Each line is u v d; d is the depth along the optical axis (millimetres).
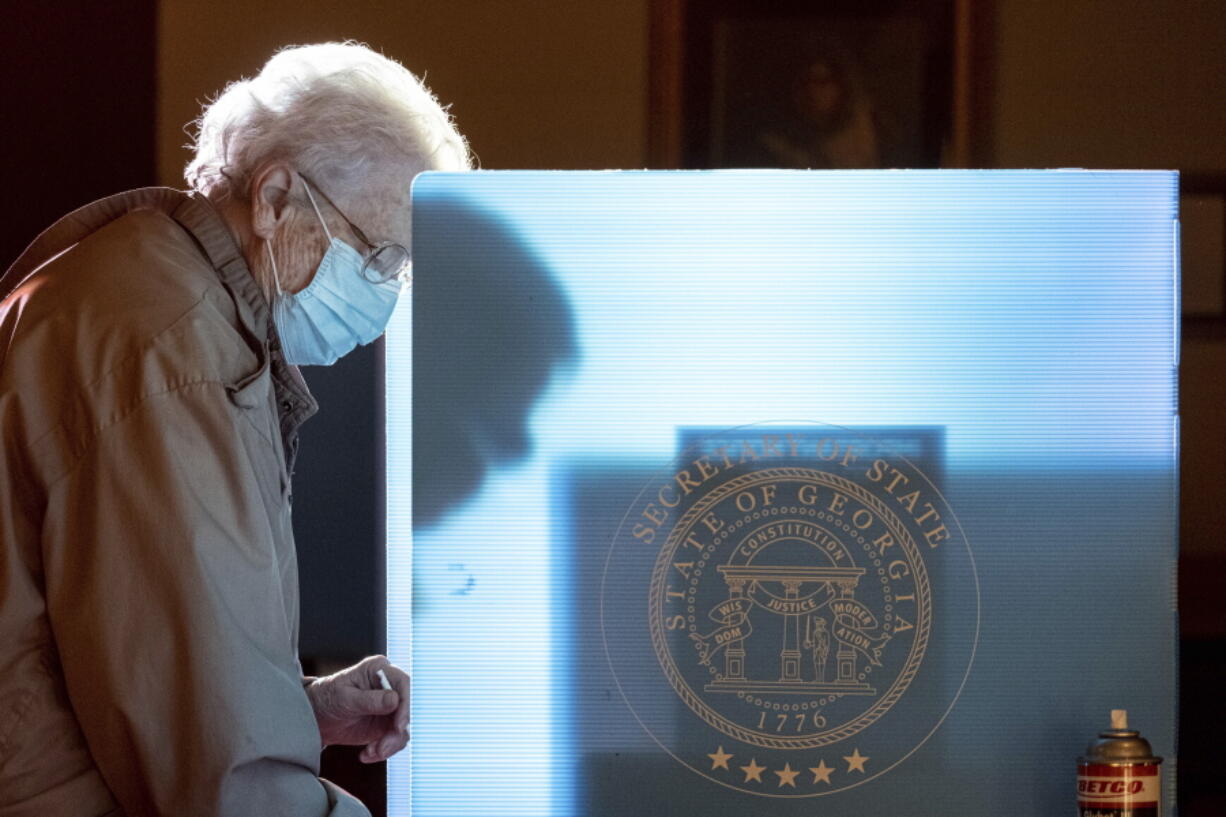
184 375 3619
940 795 3545
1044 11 6289
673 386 3611
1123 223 3596
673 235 3617
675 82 6398
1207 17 6234
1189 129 6258
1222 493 6121
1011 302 3596
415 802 3570
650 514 3602
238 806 3498
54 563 3555
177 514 3508
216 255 4047
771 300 3605
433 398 3627
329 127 4152
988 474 3586
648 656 3586
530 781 3574
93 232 4133
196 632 3482
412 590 3605
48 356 3662
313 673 6172
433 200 3635
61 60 6480
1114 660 3559
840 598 3578
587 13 6430
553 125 6449
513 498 3611
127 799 3572
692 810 3562
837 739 3561
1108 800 3348
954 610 3568
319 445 6180
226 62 6484
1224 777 6020
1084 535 3572
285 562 4020
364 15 6480
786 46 6367
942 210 3602
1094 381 3588
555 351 3625
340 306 4254
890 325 3600
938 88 6312
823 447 3592
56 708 3635
